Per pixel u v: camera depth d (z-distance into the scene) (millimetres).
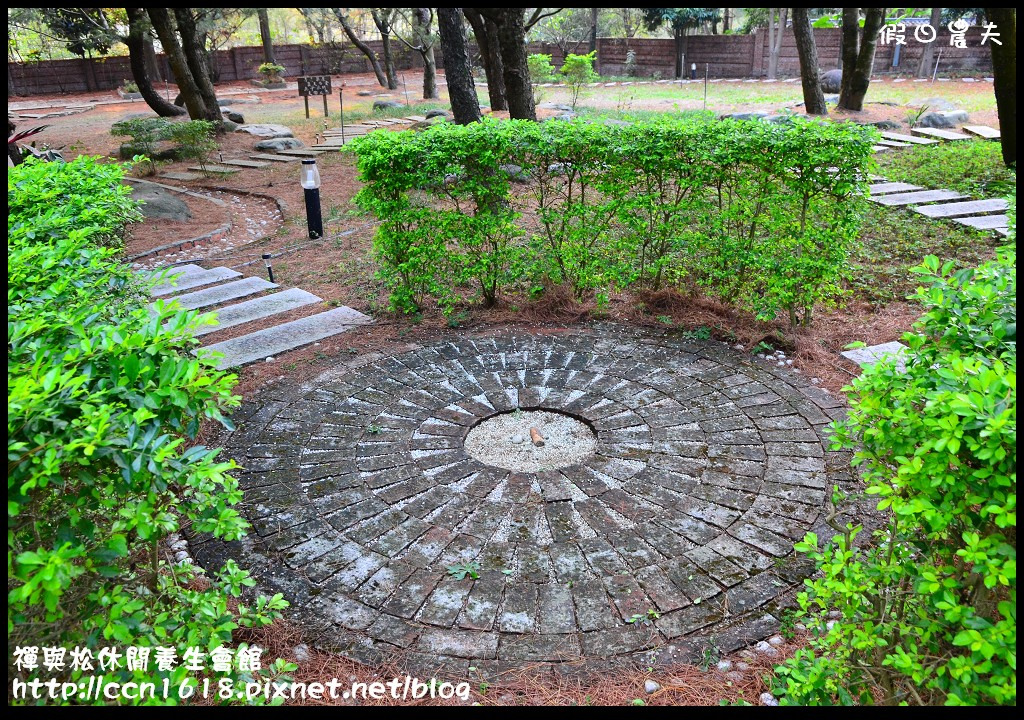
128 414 1894
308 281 7406
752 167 5754
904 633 2070
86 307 2760
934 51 24203
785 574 3244
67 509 1976
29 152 10242
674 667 2783
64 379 1861
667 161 5836
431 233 6234
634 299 6398
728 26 31906
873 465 2219
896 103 17609
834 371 5145
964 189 9320
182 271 7781
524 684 2721
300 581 3270
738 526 3570
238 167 14289
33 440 1722
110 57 29984
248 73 33219
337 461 4219
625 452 4238
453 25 10820
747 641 2895
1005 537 1828
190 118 17406
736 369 5211
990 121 14773
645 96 23203
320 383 5180
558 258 6316
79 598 2045
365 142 6078
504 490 3904
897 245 7566
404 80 31453
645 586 3189
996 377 1837
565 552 3414
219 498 2289
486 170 6301
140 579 2387
